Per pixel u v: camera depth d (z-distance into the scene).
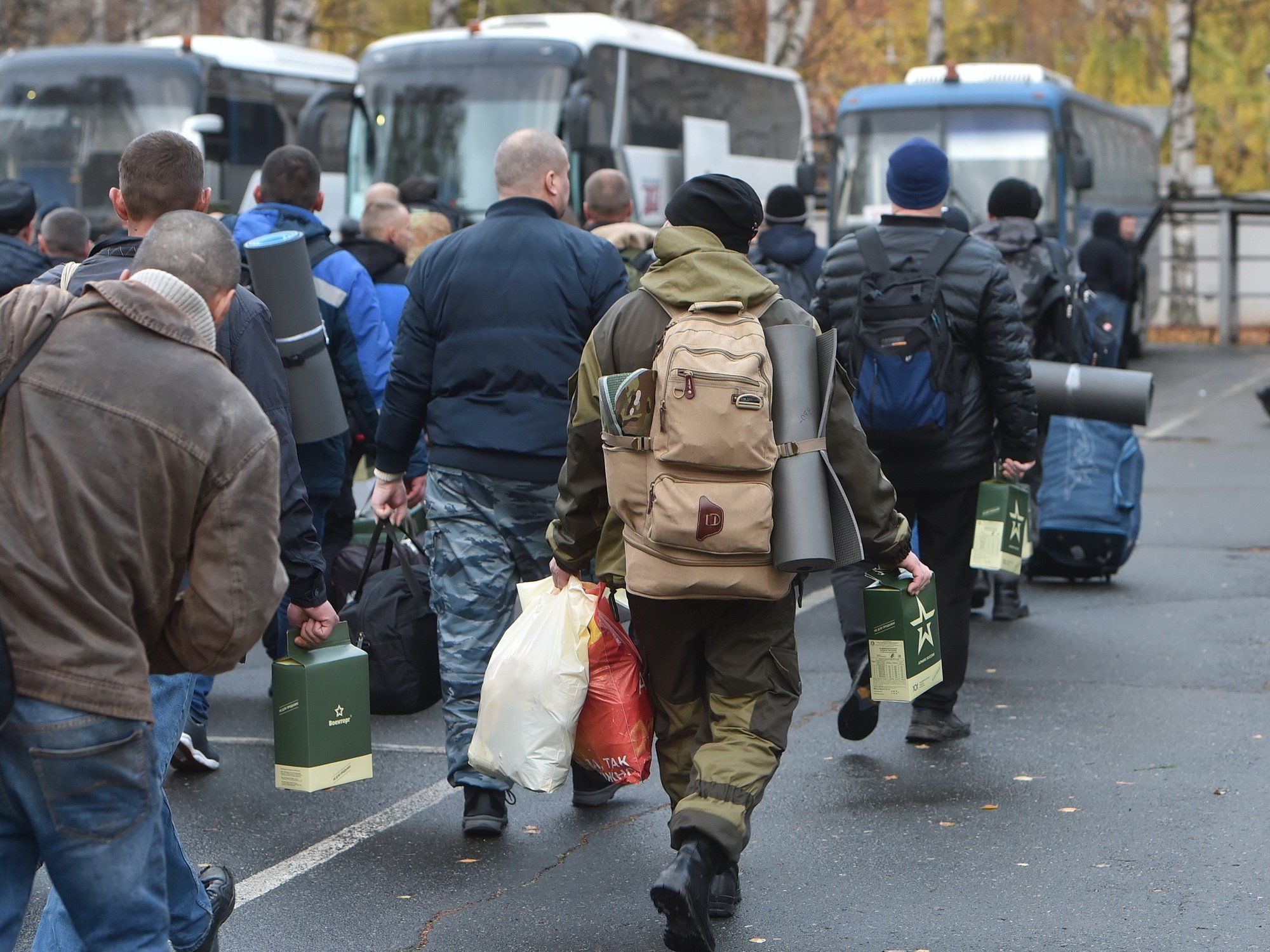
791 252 11.38
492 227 6.54
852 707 7.23
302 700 5.16
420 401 6.67
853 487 5.02
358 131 24.02
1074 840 6.26
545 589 5.72
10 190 9.94
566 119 22.42
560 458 6.49
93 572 3.56
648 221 25.69
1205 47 46.50
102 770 3.57
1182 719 7.99
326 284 7.83
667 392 4.78
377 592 6.93
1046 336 9.82
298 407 6.62
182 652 3.79
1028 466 7.43
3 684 3.45
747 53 46.19
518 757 5.45
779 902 5.69
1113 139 33.28
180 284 3.83
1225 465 17.64
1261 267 39.44
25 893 3.71
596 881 5.95
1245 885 5.73
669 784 5.39
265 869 6.15
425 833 6.57
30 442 3.56
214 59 26.28
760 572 4.87
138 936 3.68
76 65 25.17
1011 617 10.42
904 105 25.73
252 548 3.70
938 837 6.35
